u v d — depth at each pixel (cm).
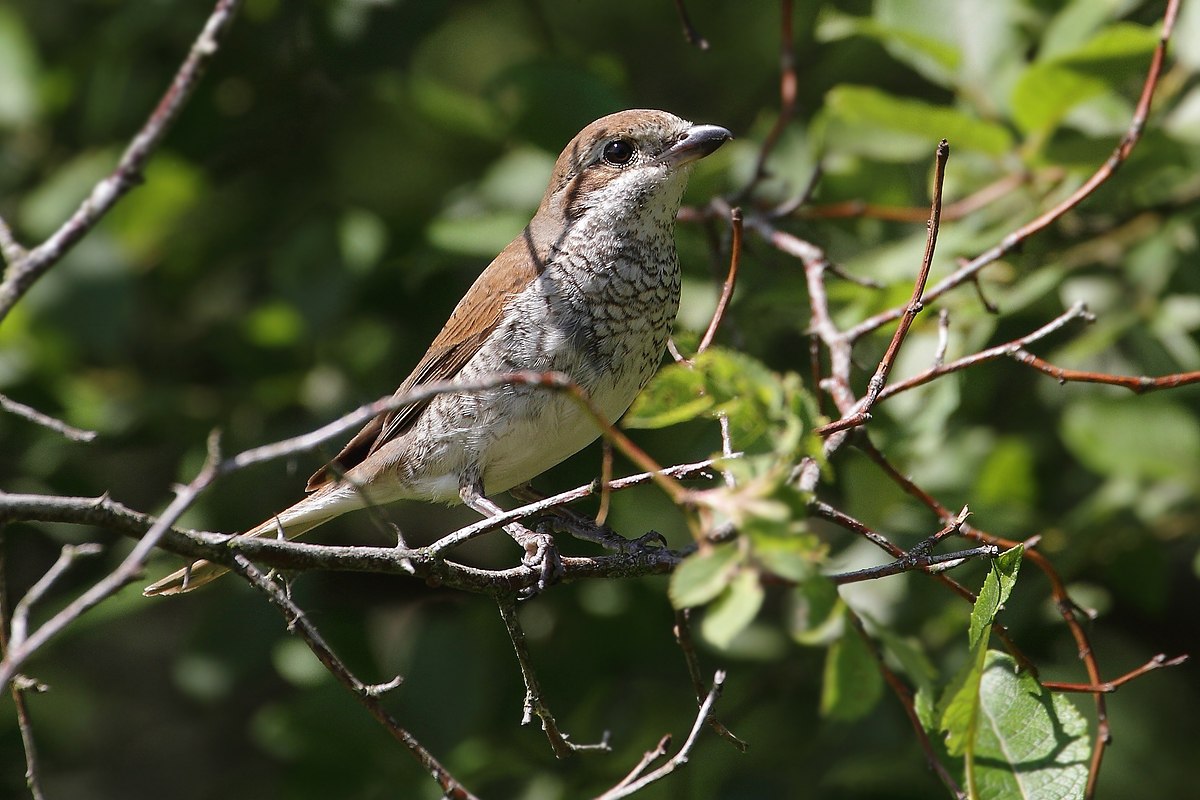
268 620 970
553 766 938
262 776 1173
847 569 938
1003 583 541
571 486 995
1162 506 970
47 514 505
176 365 1091
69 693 1170
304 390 1034
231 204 1075
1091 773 593
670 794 923
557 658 977
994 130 879
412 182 1047
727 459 439
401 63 1012
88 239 981
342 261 972
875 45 1118
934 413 841
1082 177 894
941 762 591
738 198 889
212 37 472
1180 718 1073
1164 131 858
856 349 948
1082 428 954
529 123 1006
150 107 1034
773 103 1134
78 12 1109
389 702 934
